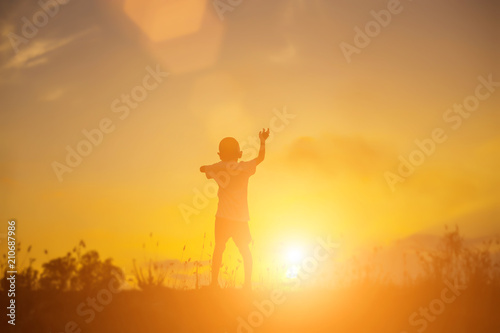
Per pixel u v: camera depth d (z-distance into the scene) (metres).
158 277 6.57
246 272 6.83
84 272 6.29
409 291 7.05
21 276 6.06
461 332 6.11
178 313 5.99
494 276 7.36
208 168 6.96
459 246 7.72
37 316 5.62
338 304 6.71
